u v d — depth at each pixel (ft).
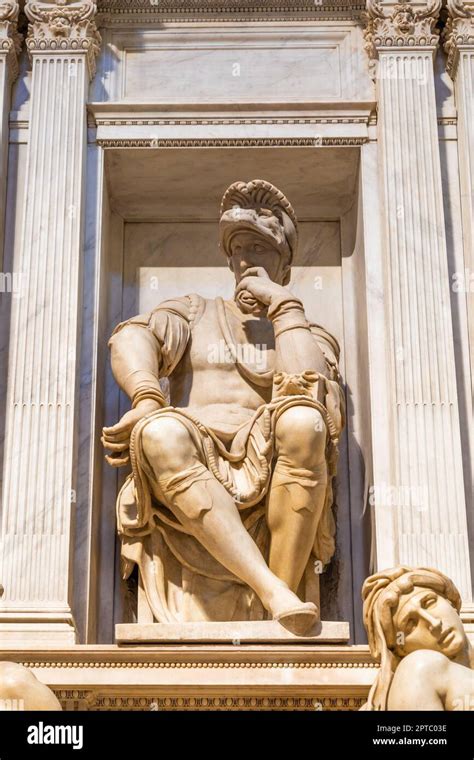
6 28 32.32
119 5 33.68
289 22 33.81
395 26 32.45
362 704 24.30
